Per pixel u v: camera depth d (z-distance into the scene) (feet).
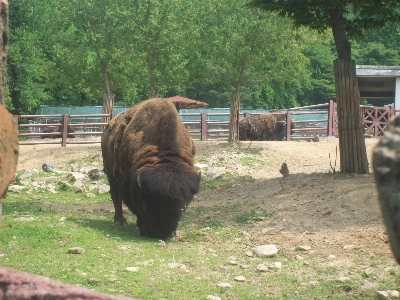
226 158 57.62
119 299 4.50
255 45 64.59
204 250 25.68
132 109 31.58
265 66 68.03
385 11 41.55
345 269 21.79
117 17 82.84
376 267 21.53
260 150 60.95
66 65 89.35
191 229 30.37
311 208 31.65
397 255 3.19
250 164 55.93
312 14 42.22
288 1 40.96
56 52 89.97
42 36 127.75
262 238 27.43
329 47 173.06
